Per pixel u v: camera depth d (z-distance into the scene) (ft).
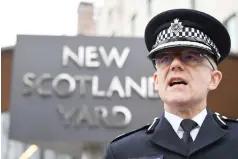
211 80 7.90
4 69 44.01
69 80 41.06
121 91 40.50
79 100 40.63
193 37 7.72
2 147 84.99
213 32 7.98
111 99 40.52
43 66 41.68
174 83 7.40
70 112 40.32
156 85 8.08
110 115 40.14
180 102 7.30
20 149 84.69
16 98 40.88
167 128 7.57
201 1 46.32
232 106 37.93
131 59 41.29
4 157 84.38
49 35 42.27
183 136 7.41
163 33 7.95
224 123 7.77
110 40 41.86
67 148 45.57
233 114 37.86
